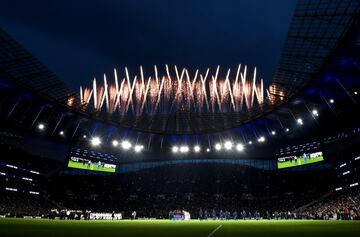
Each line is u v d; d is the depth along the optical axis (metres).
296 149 68.50
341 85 43.78
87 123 61.88
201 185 75.75
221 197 71.44
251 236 9.94
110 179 79.50
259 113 57.19
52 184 71.56
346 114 53.34
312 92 47.25
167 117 66.81
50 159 72.88
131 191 76.06
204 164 81.75
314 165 70.25
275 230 13.86
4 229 13.84
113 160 80.12
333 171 65.44
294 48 36.09
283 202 64.56
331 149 61.59
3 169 60.28
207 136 70.81
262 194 70.19
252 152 78.06
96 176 79.62
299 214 49.41
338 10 29.33
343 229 14.61
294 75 41.81
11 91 47.03
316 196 62.34
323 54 35.91
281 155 71.31
